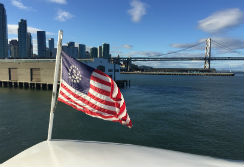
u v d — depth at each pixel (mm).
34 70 51156
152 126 17078
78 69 4316
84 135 14781
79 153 3389
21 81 52844
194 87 62500
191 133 15281
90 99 4344
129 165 3113
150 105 27859
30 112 21984
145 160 3383
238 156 11359
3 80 55844
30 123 17609
